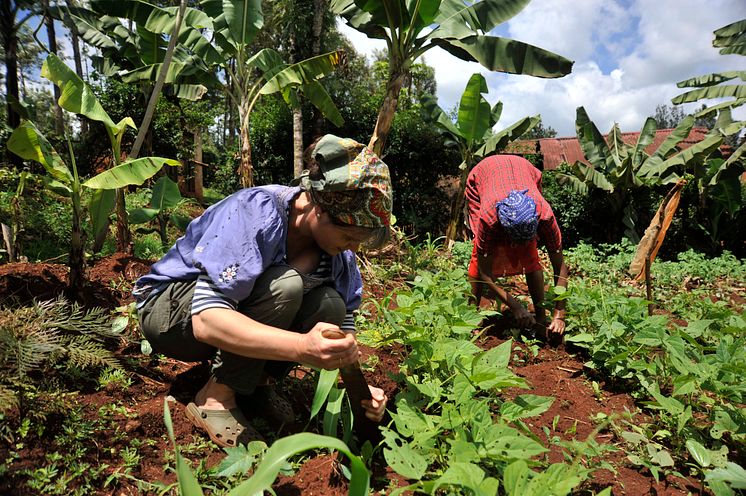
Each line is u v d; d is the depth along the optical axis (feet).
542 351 10.39
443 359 7.11
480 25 19.85
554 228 10.65
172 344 6.06
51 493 4.57
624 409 8.09
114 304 8.84
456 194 32.96
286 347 4.75
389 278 14.94
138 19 20.04
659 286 20.29
